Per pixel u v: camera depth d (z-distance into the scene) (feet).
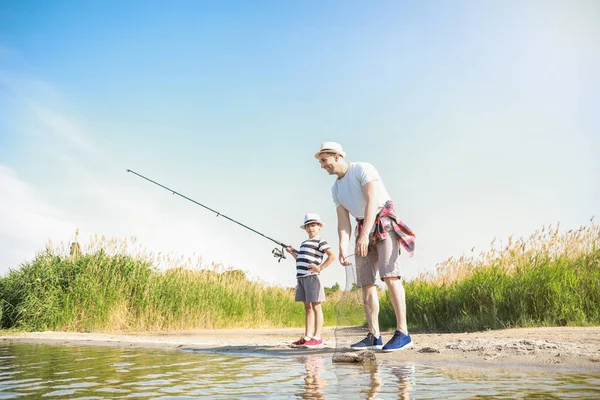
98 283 37.81
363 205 14.71
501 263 29.27
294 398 7.38
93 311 35.86
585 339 13.70
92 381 9.55
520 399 6.84
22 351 17.46
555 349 11.98
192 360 13.55
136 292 39.04
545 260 26.96
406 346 14.05
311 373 10.30
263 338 25.35
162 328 38.04
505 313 24.91
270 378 9.62
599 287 24.02
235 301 44.39
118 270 39.40
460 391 7.64
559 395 7.09
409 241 14.61
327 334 28.35
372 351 13.04
